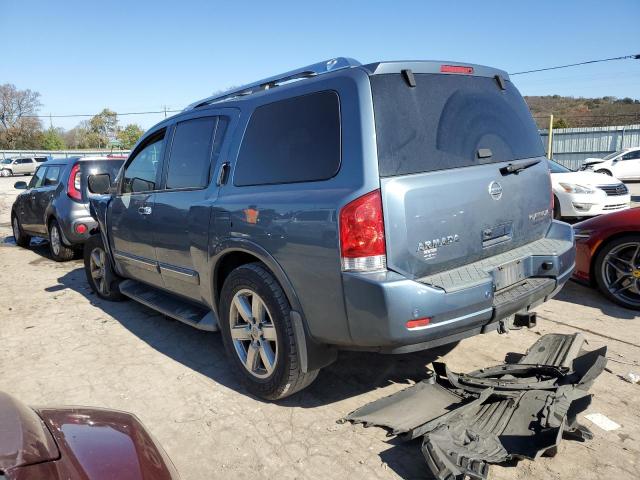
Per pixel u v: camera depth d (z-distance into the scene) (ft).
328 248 9.08
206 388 12.17
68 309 18.95
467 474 7.66
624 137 94.58
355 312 8.93
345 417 10.28
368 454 9.29
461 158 9.99
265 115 11.22
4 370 13.66
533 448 8.36
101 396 11.97
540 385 10.05
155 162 14.94
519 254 10.84
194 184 12.97
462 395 10.09
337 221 8.91
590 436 8.82
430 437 8.42
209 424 10.57
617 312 16.17
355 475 8.73
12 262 28.91
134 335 15.94
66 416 6.35
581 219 31.12
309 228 9.37
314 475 8.82
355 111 9.21
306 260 9.50
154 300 15.47
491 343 13.93
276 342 10.46
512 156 11.20
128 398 11.82
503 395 9.86
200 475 8.98
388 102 9.32
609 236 16.42
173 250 13.61
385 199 8.75
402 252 8.84
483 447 8.48
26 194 30.99
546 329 14.85
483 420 9.35
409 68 9.78
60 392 12.25
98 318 17.74
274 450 9.59
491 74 11.62
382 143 9.00
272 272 10.60
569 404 9.30
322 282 9.31
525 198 11.30
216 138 12.50
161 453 6.28
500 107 11.41
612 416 10.21
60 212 26.20
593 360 10.88
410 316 8.57
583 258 17.15
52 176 28.73
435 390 10.38
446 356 13.20
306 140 10.09
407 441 9.47
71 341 15.62
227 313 11.68
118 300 19.61
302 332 10.03
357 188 8.87
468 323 9.19
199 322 12.89
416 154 9.33
